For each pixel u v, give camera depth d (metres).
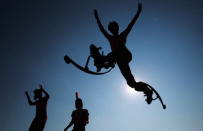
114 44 5.52
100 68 5.70
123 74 5.55
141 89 5.61
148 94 5.65
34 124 8.67
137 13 5.40
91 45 5.75
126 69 5.49
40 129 8.67
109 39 5.61
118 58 5.48
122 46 5.49
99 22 5.71
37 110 8.86
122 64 5.48
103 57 5.61
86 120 8.94
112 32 5.65
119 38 5.50
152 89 5.71
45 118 8.85
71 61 5.88
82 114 8.89
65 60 5.86
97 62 5.64
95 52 5.68
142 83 5.64
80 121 8.82
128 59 5.50
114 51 5.50
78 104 9.02
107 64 5.63
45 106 8.98
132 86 5.58
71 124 8.92
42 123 8.73
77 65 5.87
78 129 8.78
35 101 8.97
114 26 5.63
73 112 8.98
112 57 5.55
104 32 5.66
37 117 8.76
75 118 8.85
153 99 5.69
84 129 8.88
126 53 5.48
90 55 5.74
